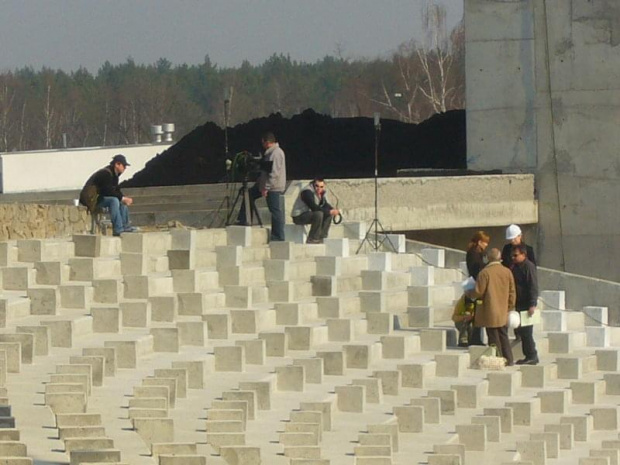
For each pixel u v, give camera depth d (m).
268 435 16.91
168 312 20.86
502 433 19.61
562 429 19.47
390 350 21.75
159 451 14.59
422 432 18.72
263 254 24.53
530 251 23.31
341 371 20.53
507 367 21.97
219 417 16.72
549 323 24.89
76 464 13.41
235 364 19.64
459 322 22.64
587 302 28.44
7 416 15.16
